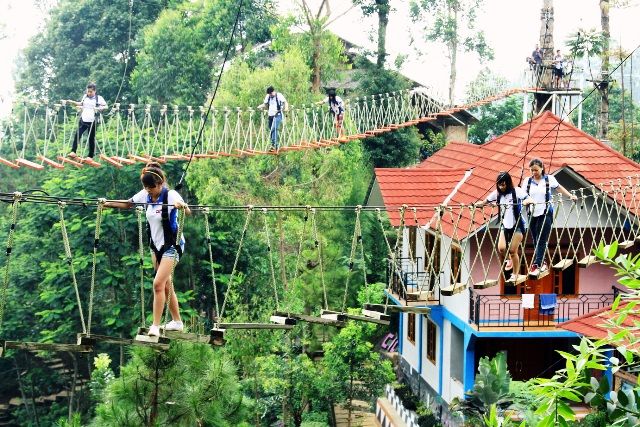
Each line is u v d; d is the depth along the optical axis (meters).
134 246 27.92
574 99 40.94
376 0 35.19
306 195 26.28
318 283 25.89
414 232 24.20
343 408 23.27
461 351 22.23
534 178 13.12
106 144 29.45
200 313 29.41
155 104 35.44
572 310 20.61
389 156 34.69
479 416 17.89
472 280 20.34
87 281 27.12
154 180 8.70
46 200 8.55
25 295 28.59
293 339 22.83
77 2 41.28
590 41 29.80
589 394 6.25
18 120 39.12
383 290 25.95
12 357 28.73
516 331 19.97
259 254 28.17
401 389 24.98
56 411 28.62
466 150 26.30
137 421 11.87
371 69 35.00
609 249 6.56
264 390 20.70
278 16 36.72
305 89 26.66
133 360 12.23
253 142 26.28
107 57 39.72
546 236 13.19
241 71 28.41
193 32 36.66
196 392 11.94
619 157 21.55
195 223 27.88
